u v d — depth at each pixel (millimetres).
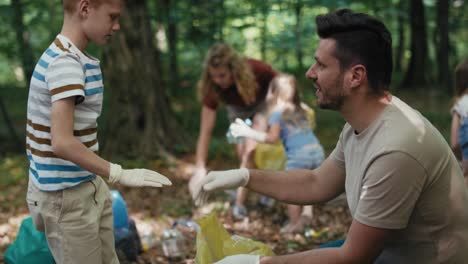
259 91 4559
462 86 3957
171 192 5699
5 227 4598
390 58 2088
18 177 6285
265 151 4711
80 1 2336
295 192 2574
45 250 3197
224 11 9609
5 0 9664
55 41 2375
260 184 2561
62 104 2264
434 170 2012
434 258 2129
